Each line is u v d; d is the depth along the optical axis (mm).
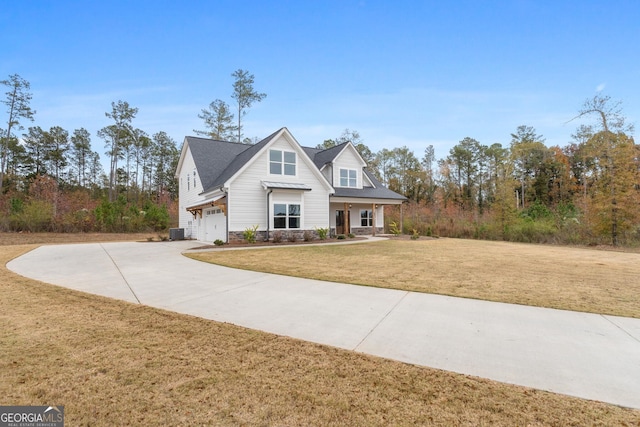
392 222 28406
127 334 4047
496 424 2287
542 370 3150
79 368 3115
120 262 10523
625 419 2348
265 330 4262
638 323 4562
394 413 2428
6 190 37844
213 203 16625
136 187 51625
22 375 2957
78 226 26094
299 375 3020
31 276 8133
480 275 8094
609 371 3137
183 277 7895
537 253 13469
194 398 2619
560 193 41219
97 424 2281
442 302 5625
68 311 5027
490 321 4625
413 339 3953
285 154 18109
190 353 3490
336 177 22828
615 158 17609
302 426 2270
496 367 3213
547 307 5340
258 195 17172
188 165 23141
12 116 36812
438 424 2289
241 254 12219
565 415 2398
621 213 17344
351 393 2713
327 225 19531
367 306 5379
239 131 39125
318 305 5441
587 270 8953
